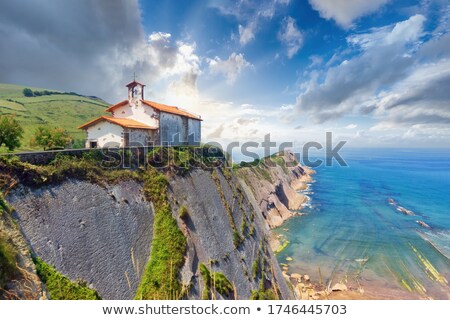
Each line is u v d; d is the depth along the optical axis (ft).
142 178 90.53
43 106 440.45
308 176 528.63
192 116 170.71
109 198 77.56
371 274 163.73
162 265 77.61
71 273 60.08
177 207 93.30
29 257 54.29
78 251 63.67
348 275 162.50
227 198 124.36
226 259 98.73
